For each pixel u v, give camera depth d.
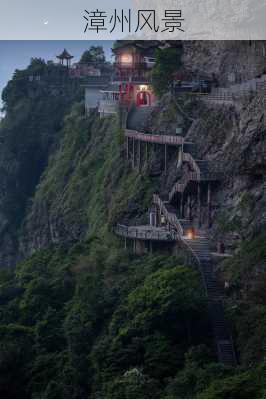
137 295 94.31
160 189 119.75
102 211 137.62
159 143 123.00
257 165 99.50
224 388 73.81
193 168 109.88
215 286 94.31
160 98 137.62
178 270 95.31
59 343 101.31
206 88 128.62
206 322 89.69
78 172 160.88
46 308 109.25
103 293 103.69
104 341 92.56
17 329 105.00
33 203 184.50
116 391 82.06
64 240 148.75
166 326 89.44
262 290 88.88
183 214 111.25
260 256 92.00
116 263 110.75
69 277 113.81
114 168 141.25
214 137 111.75
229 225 100.56
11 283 122.19
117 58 159.88
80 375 92.19
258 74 116.31
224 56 127.44
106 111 169.25
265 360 79.81
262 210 97.62
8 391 96.62
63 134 195.25
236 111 108.25
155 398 80.38
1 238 197.88
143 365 86.62
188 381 80.06
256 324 86.25
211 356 85.19
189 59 137.50
